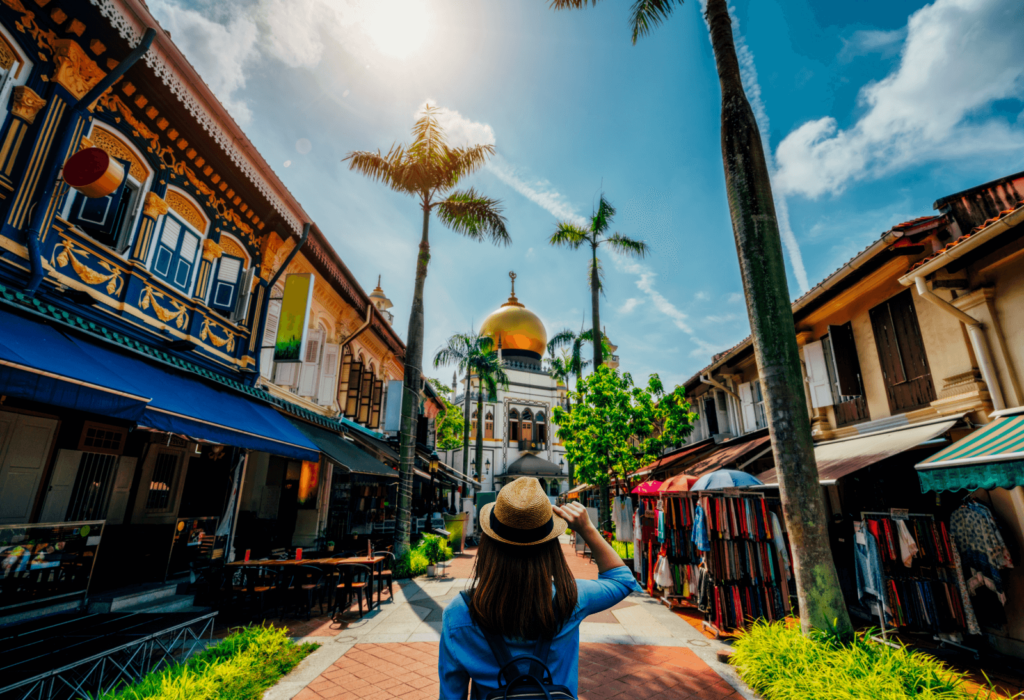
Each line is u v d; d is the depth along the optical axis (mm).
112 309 6359
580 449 15625
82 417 6703
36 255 5188
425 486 22219
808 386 9945
